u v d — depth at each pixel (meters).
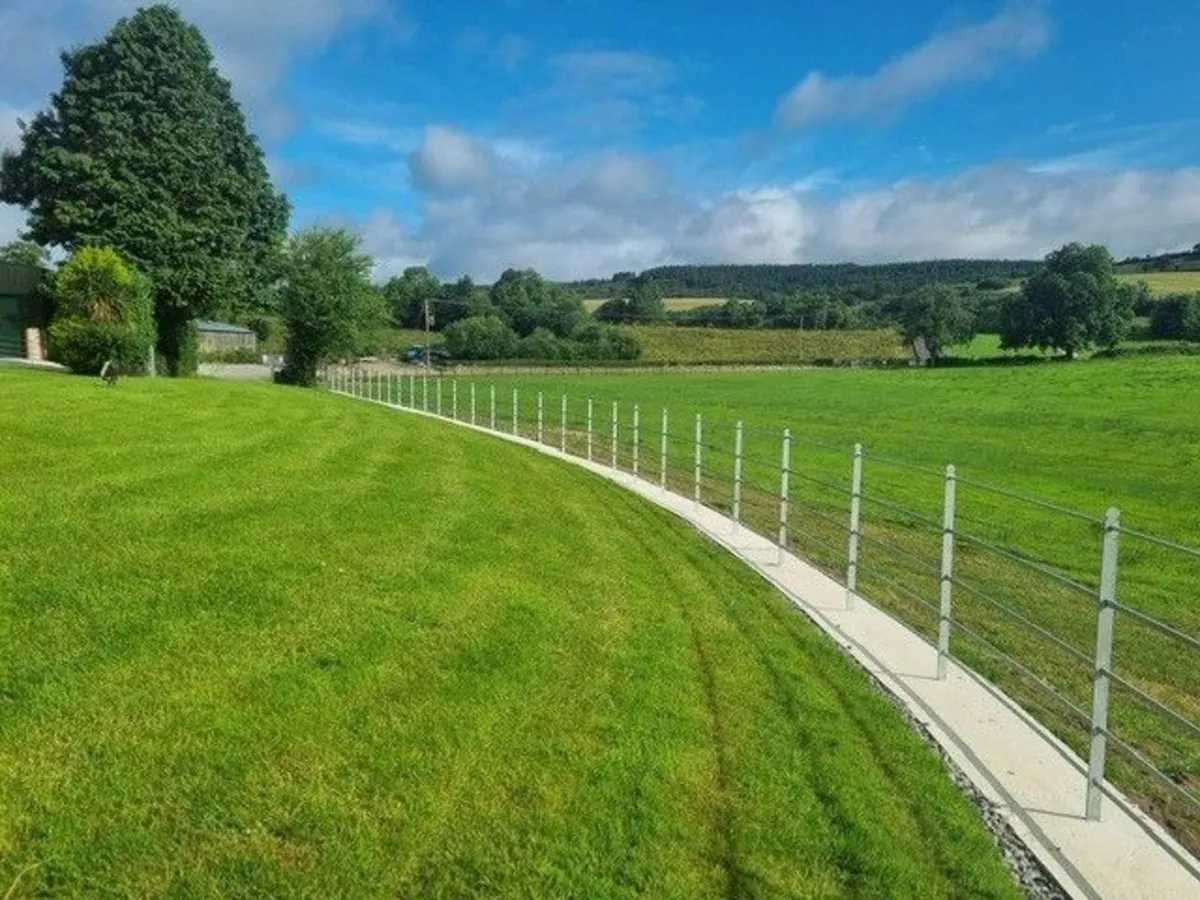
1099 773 4.70
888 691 6.37
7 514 7.25
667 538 10.89
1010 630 8.67
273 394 21.73
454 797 4.10
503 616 6.44
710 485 17.08
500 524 9.42
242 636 5.43
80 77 36.16
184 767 4.03
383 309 57.78
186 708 4.50
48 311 33.25
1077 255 81.62
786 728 5.34
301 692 4.82
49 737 4.12
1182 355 68.88
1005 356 84.50
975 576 10.98
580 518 10.93
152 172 35.31
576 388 55.59
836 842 4.15
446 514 9.39
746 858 3.95
